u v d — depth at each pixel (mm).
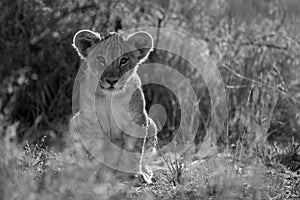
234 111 14156
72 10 14742
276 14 16562
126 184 9570
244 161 10539
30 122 14016
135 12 15484
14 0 14664
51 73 14516
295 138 13656
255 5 16609
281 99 14133
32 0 14711
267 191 8930
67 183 8641
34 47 14594
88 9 14789
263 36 15383
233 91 14500
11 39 14664
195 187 9125
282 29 15922
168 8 15734
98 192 8516
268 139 13648
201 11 16109
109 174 9438
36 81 14422
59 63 14586
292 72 15266
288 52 15484
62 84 14547
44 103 14273
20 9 14711
